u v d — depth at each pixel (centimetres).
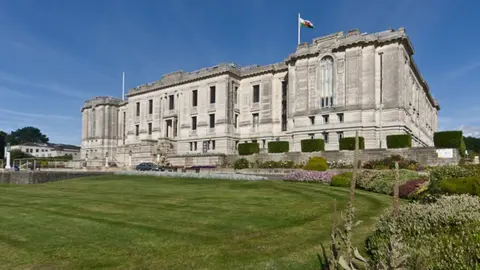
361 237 1205
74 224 1427
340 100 5562
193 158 6475
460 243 743
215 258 1004
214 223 1430
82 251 1075
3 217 1595
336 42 5666
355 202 1994
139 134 8688
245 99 7331
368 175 2684
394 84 5200
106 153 10025
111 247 1112
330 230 1320
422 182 2184
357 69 5406
